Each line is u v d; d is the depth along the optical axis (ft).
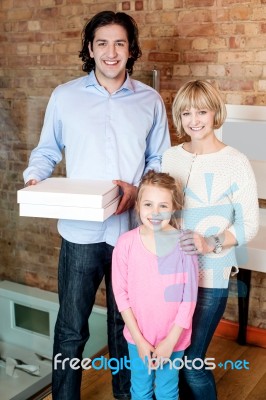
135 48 6.54
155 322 5.73
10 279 8.69
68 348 6.55
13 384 7.54
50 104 6.53
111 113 6.38
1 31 10.66
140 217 5.77
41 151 6.63
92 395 7.47
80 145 6.37
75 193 5.58
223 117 5.70
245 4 8.38
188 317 5.58
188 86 5.63
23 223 8.74
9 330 8.43
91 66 6.61
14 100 8.21
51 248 9.04
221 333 9.46
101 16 6.13
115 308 6.95
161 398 5.98
